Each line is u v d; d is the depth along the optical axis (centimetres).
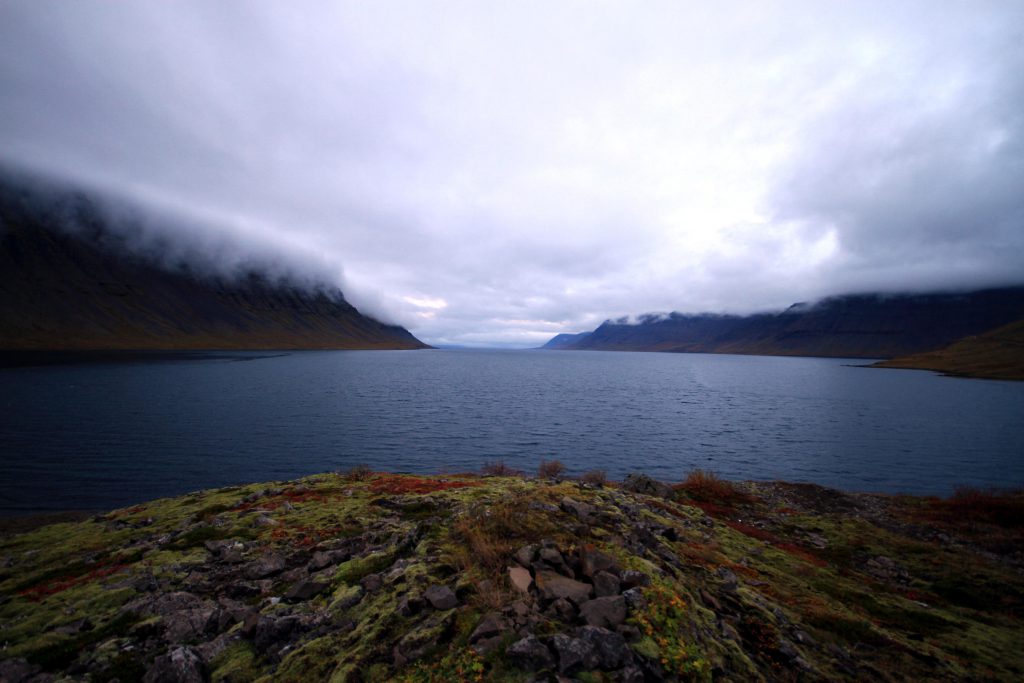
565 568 1020
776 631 1030
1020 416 8750
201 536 1616
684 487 3094
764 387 14388
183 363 17925
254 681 789
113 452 4994
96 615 1091
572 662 712
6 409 7312
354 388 11619
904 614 1376
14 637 1003
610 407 9394
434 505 1933
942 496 4050
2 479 4062
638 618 855
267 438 5806
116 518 2011
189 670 809
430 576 1041
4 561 1536
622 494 2400
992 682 984
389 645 811
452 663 736
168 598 1126
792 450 5794
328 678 750
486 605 887
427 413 8056
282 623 938
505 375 18088
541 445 5769
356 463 4769
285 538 1585
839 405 10169
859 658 1016
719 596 1167
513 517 1320
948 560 1969
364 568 1202
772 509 2838
